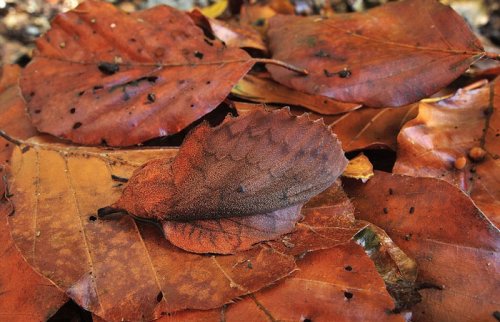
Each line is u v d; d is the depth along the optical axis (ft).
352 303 0.62
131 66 0.75
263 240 0.64
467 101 0.74
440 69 0.73
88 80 0.75
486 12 1.07
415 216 0.67
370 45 0.76
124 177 0.69
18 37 0.93
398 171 0.70
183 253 0.64
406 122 0.73
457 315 0.64
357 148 0.73
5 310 0.64
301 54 0.77
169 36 0.76
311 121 0.63
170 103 0.72
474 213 0.66
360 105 0.75
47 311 0.64
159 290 0.63
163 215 0.64
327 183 0.65
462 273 0.65
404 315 0.64
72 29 0.78
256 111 0.63
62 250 0.65
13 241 0.66
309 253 0.65
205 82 0.73
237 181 0.63
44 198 0.68
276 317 0.62
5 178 0.69
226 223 0.64
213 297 0.62
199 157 0.63
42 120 0.73
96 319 0.63
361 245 0.67
